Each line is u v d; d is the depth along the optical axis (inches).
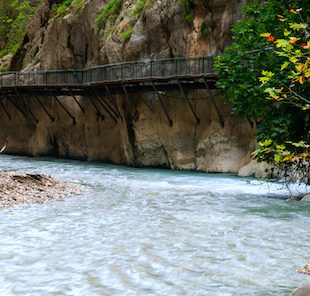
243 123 983.6
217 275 286.5
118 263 308.5
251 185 761.6
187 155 1079.0
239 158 977.5
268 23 604.4
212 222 447.2
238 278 281.3
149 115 1152.2
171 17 1163.9
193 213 495.8
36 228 409.7
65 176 881.5
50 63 1549.0
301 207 541.3
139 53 1219.2
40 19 1852.9
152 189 696.4
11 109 1636.3
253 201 585.3
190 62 1104.8
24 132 1595.7
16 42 2320.4
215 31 1077.8
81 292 254.7
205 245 357.4
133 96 1185.4
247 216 481.1
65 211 496.7
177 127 1099.3
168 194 641.6
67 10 1556.3
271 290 261.1
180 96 1099.9
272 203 569.0
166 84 1081.4
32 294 250.5
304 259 321.7
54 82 1520.7
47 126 1497.3
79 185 719.7
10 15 2513.5
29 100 1565.0
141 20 1227.2
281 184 748.6
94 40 1391.5
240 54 625.0
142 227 420.8
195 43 1106.7
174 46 1153.4
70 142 1430.9
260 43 603.2
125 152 1202.6
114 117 1275.8
